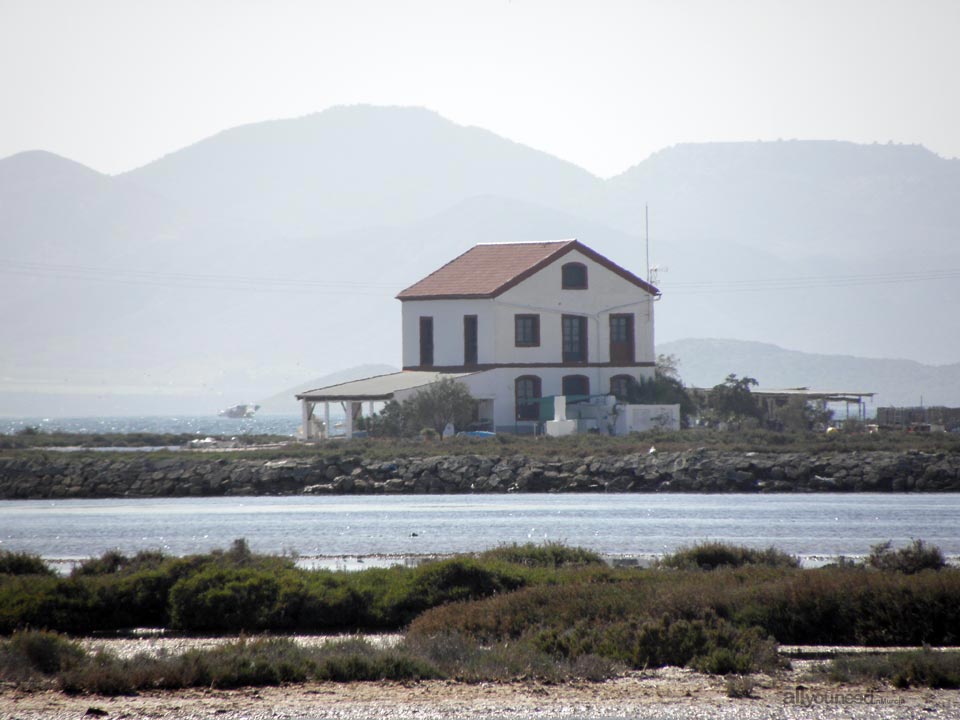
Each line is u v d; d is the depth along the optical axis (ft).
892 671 288.51
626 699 271.08
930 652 302.66
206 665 291.17
